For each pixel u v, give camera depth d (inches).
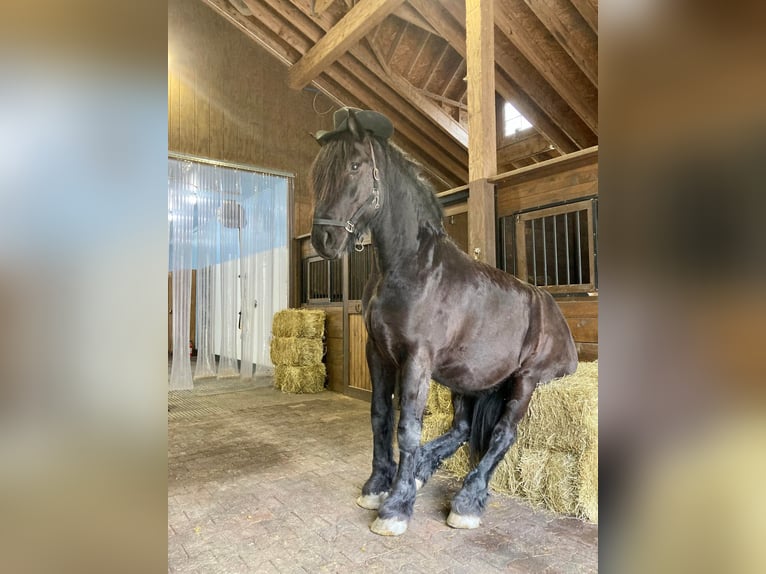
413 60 205.5
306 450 107.3
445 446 82.9
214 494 80.7
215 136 222.1
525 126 229.5
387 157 66.7
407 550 61.7
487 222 112.7
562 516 73.5
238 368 223.9
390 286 65.7
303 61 213.9
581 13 148.8
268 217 233.9
